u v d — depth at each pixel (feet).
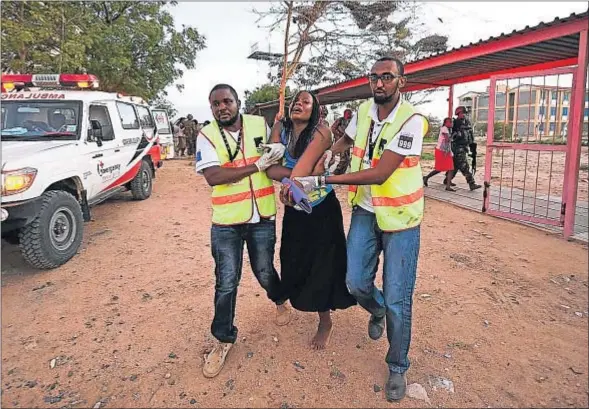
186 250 17.25
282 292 10.02
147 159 28.50
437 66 24.35
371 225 8.75
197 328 11.04
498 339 10.44
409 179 7.99
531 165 47.91
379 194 8.05
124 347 10.21
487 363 9.49
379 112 8.28
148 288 13.55
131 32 53.36
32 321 11.48
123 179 23.50
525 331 10.82
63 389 8.75
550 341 10.36
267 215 9.43
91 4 49.60
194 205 25.91
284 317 10.96
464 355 9.78
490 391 8.59
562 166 46.60
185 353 9.95
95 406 8.26
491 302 12.40
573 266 15.20
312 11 34.73
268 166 8.75
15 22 35.60
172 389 8.70
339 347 10.09
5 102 19.30
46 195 14.92
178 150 63.87
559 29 17.63
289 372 9.18
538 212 22.76
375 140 8.14
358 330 10.85
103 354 9.93
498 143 22.38
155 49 58.85
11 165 13.67
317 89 38.81
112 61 49.70
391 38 38.88
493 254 16.47
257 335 10.58
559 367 9.34
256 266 9.79
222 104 8.57
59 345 10.32
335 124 11.57
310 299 9.29
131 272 14.89
